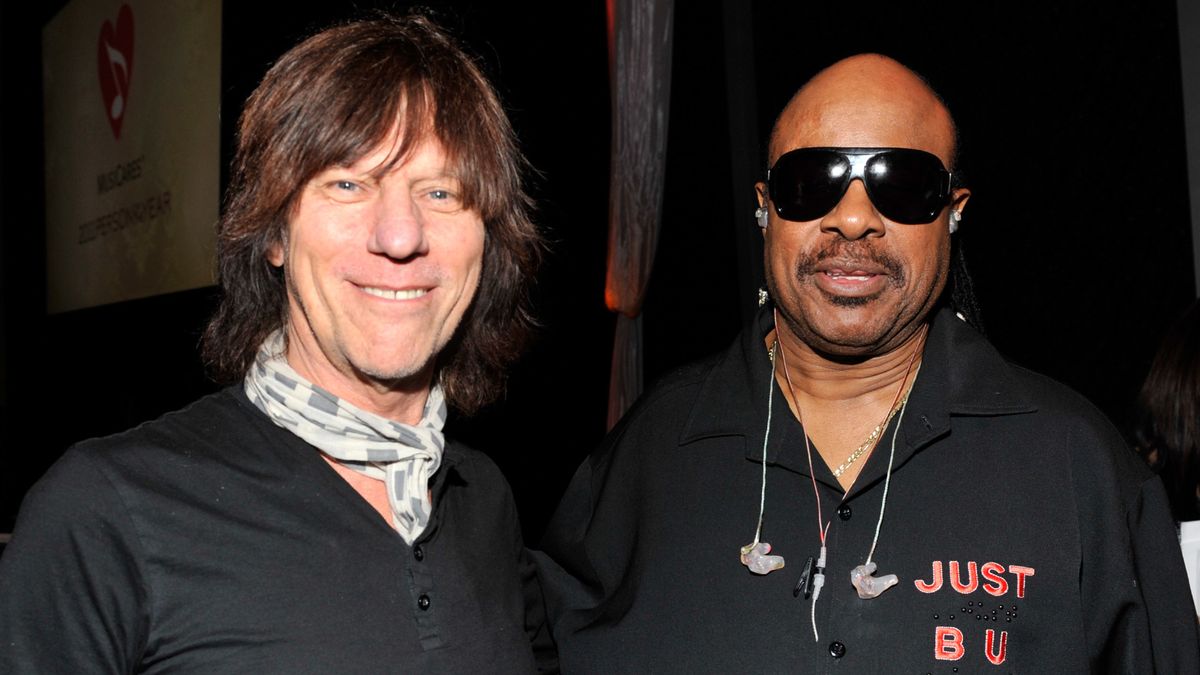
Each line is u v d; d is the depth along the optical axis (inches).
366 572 54.5
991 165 192.5
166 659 50.9
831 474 63.3
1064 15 185.9
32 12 354.0
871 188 61.4
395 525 57.4
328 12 184.9
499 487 68.0
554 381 246.8
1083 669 60.3
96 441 53.1
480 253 59.3
